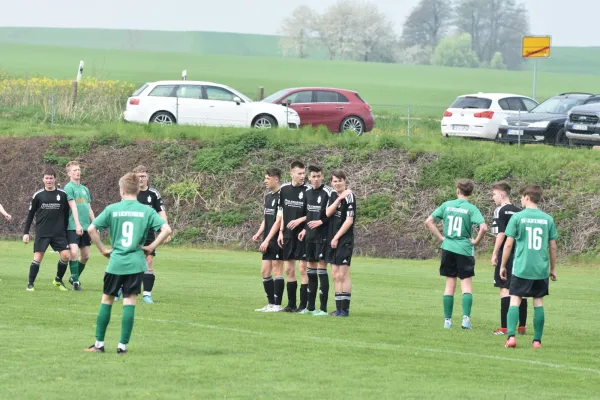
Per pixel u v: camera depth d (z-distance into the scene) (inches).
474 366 1563.7
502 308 1978.3
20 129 5251.0
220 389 1302.9
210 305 2266.2
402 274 3289.9
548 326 2121.1
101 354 1531.7
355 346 1711.4
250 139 4859.7
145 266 1541.6
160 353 1562.5
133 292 1534.2
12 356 1492.4
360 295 2613.2
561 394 1359.5
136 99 5236.2
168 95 5236.2
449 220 2030.0
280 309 2218.3
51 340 1653.5
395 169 4628.4
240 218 4471.0
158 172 4749.0
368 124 5423.2
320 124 5339.6
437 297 2608.3
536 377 1489.9
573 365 1621.6
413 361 1585.9
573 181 4350.4
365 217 4399.6
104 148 4916.3
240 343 1695.4
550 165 4471.0
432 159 4655.5
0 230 4478.3
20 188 4712.1
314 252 2167.8
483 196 4375.0
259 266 3385.8
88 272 3026.6
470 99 5226.4
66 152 4904.0
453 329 2011.6
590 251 3981.3
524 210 1806.1
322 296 2185.0
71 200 2475.4
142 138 4968.0
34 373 1368.1
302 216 2193.7
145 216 1529.3
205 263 3462.1
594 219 4111.7
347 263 2142.0
